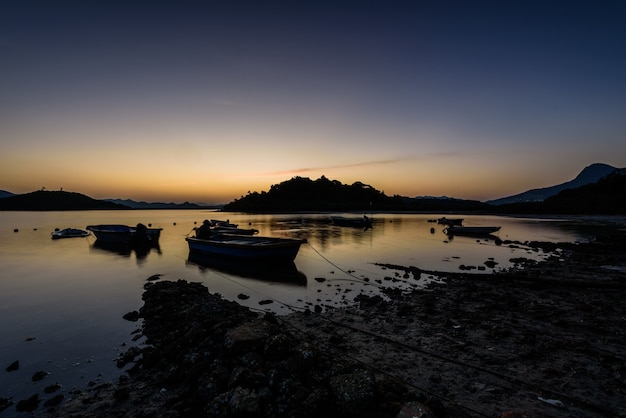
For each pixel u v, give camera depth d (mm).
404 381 6184
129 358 7527
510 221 63906
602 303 11102
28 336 9078
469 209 119312
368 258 21172
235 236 23438
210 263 20328
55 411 5629
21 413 5613
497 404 5445
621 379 6117
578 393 5730
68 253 25094
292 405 5039
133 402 5785
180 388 6148
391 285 14156
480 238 33281
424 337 8297
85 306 11789
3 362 7590
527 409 5293
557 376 6316
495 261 19828
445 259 20672
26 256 23750
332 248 25859
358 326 9148
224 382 5742
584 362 6867
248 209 134625
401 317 9852
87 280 16031
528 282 14133
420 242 29844
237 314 9023
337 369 5699
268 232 40438
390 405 4910
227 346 6402
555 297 12000
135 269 18672
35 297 13000
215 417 5016
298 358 5852
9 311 11250
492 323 9266
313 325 9289
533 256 21781
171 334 8219
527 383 6078
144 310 10891
